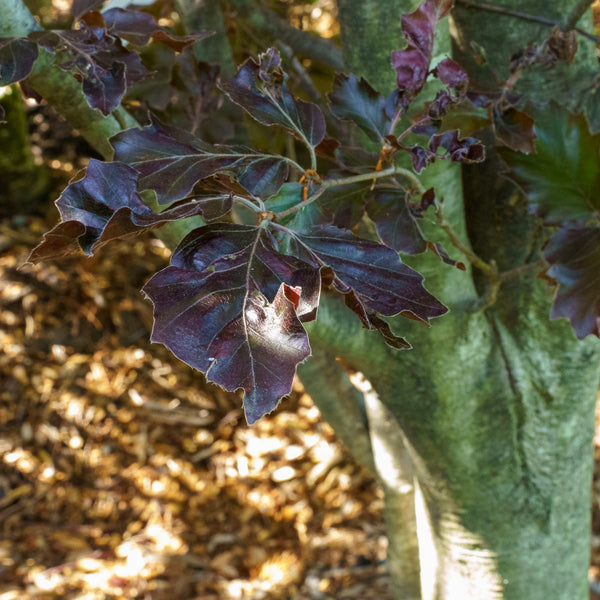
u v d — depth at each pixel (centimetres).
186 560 241
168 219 62
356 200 75
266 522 257
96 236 62
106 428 273
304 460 273
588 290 73
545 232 93
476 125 78
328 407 135
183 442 275
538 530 106
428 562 116
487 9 90
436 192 87
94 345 288
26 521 248
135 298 296
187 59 95
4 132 281
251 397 58
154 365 290
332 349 92
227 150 68
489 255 97
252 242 61
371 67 85
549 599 110
